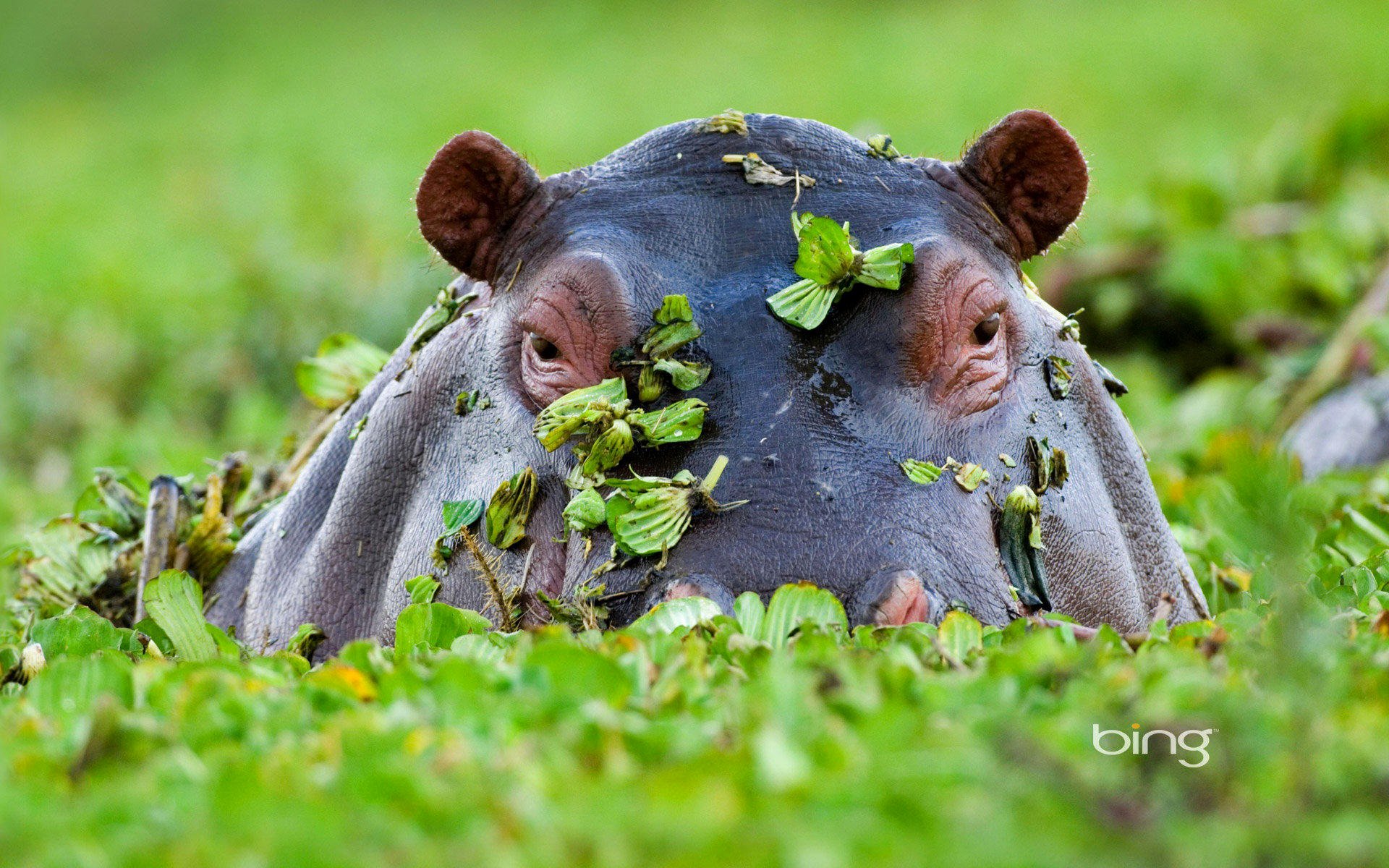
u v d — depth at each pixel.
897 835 4.54
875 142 9.73
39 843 4.82
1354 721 5.46
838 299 8.80
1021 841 4.48
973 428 8.81
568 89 56.59
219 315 25.06
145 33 78.50
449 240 9.75
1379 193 25.28
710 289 8.89
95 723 5.63
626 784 4.92
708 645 7.00
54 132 63.78
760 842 4.42
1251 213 25.83
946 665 6.65
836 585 7.87
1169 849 4.46
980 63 55.66
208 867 4.53
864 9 69.69
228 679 6.46
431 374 10.03
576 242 9.16
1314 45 54.16
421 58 68.19
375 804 4.91
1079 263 24.27
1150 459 16.42
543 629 6.88
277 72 69.31
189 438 21.31
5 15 81.00
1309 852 4.43
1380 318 19.58
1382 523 11.29
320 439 12.31
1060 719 5.50
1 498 17.91
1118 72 52.69
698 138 9.61
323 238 33.06
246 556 11.50
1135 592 9.80
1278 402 19.91
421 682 6.30
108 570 11.41
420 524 9.68
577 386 8.90
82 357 24.27
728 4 72.12
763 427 8.38
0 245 38.94
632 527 8.09
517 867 4.40
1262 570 9.18
